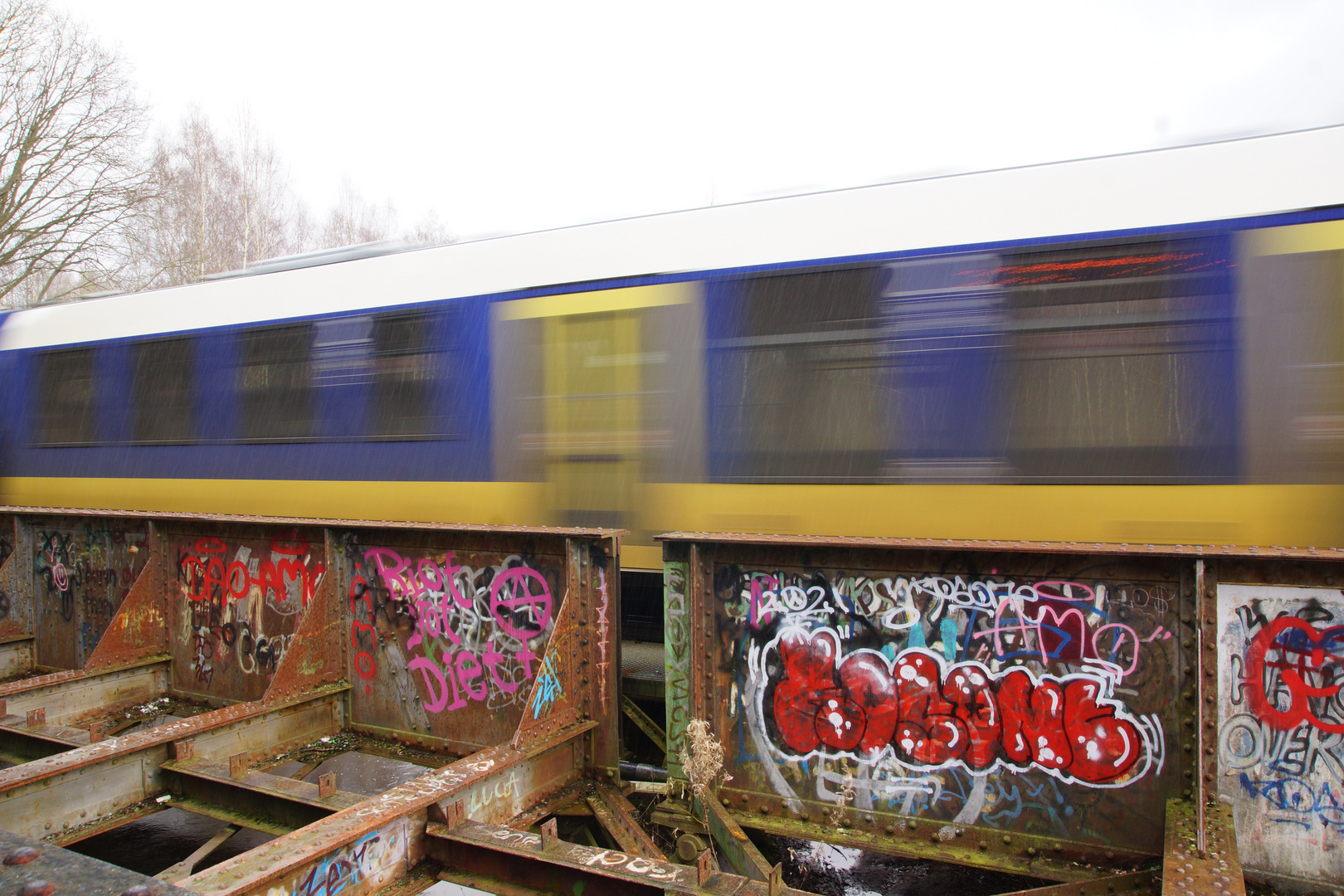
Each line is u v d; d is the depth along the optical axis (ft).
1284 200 15.97
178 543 18.06
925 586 10.62
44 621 21.16
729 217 20.49
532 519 22.22
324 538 15.60
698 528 20.22
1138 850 9.70
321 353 25.85
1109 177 17.26
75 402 31.76
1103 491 16.79
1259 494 15.80
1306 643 8.96
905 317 18.45
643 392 20.94
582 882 9.07
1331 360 15.49
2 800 10.91
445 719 14.48
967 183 18.42
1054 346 17.28
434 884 9.64
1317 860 8.93
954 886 13.46
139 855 14.64
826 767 11.16
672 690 12.17
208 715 13.47
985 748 10.36
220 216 106.73
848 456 18.80
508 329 22.71
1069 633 9.99
